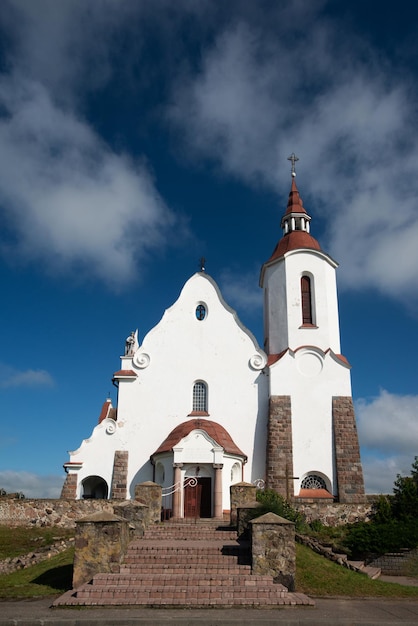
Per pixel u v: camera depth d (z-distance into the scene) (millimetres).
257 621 13797
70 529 31359
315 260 43688
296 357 40250
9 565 21359
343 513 33062
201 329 41844
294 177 50312
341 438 37844
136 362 40906
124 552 18953
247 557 19000
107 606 15164
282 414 38375
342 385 39375
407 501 32250
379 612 15352
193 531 23734
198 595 15906
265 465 38125
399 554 25969
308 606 15734
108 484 37906
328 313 42344
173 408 39875
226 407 39875
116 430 39125
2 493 34250
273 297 43688
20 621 13609
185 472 35125
